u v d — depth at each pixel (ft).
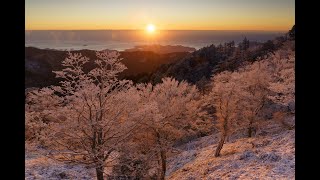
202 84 187.73
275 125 128.47
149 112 61.00
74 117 54.60
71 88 53.31
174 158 121.19
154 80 239.71
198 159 109.50
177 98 83.51
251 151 93.97
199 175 88.74
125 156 58.90
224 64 360.69
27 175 74.90
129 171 61.77
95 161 55.36
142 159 64.13
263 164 79.87
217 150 104.63
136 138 76.28
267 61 174.09
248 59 325.21
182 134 85.05
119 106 58.65
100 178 56.59
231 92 103.81
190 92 90.58
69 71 53.16
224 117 103.81
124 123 57.52
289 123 119.03
